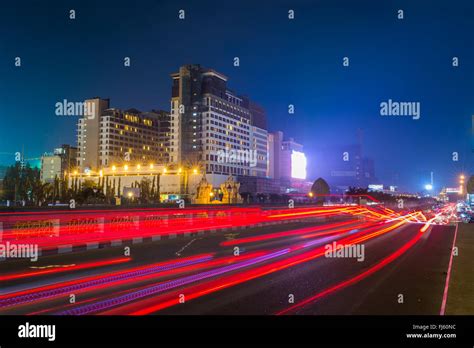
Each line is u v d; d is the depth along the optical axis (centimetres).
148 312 715
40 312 713
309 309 746
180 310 729
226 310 731
